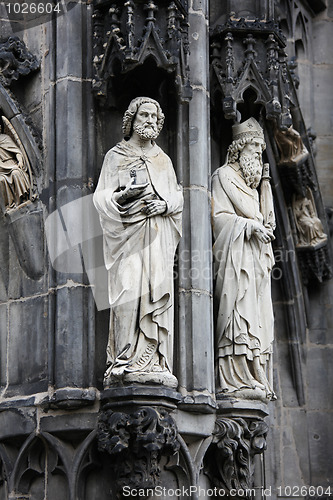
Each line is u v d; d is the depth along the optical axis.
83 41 20.42
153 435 18.83
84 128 20.20
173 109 20.48
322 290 24.55
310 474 23.64
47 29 20.73
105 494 19.33
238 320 20.19
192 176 20.30
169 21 20.06
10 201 20.55
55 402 19.36
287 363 23.98
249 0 21.53
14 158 20.64
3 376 20.31
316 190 24.23
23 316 20.30
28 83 20.86
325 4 25.58
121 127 20.39
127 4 19.94
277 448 23.50
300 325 24.12
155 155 20.00
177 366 19.67
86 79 20.34
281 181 23.88
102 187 19.75
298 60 25.28
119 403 19.03
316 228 24.11
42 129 20.53
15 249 20.53
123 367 18.97
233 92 20.88
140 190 19.53
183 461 19.55
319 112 25.27
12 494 19.75
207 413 19.81
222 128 21.44
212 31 21.25
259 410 20.14
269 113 20.94
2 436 19.95
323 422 23.94
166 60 19.94
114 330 19.27
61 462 19.50
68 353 19.45
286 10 24.89
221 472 19.97
